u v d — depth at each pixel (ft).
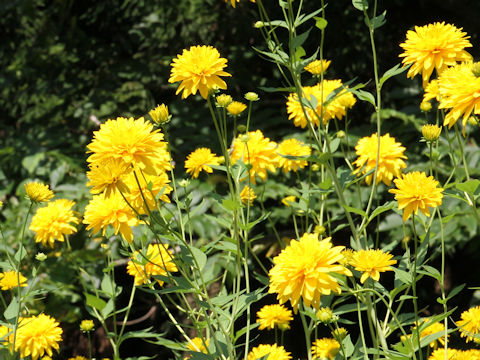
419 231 12.48
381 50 16.38
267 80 17.47
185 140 16.57
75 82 17.81
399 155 8.08
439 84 6.27
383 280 14.46
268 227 14.12
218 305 6.36
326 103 6.84
